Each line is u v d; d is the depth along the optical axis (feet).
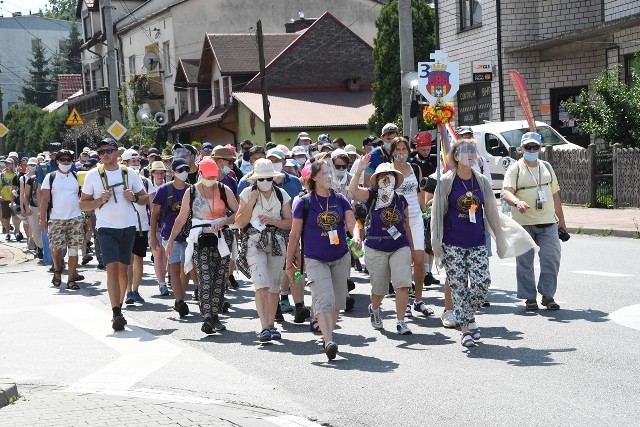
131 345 39.45
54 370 35.04
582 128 95.20
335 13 221.66
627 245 66.80
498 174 104.78
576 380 29.63
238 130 181.57
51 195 59.82
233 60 184.24
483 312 42.98
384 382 30.99
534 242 38.70
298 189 49.29
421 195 45.83
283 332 41.45
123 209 43.83
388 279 39.50
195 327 43.65
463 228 36.27
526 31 125.49
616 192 89.92
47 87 411.54
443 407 27.45
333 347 34.53
